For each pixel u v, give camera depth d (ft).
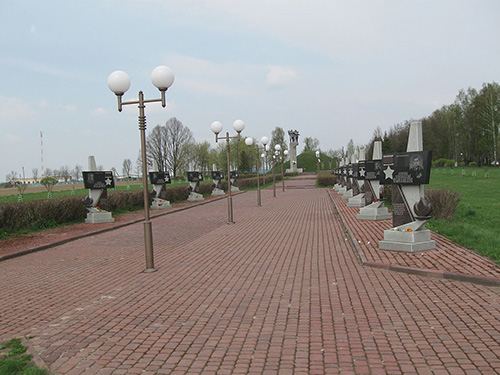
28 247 36.42
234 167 250.37
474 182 103.76
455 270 21.89
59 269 28.43
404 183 28.40
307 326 15.92
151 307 19.24
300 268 25.44
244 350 14.07
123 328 16.66
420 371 11.97
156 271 26.50
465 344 13.56
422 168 27.43
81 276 26.09
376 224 41.50
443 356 12.81
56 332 16.51
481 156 221.25
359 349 13.66
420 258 25.27
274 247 33.14
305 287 21.26
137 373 12.78
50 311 19.30
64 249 36.50
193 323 16.88
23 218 46.39
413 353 13.14
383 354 13.20
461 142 231.91
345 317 16.65
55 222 50.75
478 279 20.21
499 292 18.70
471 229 33.40
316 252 30.14
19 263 31.07
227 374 12.47
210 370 12.78
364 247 29.81
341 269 24.57
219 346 14.51
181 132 260.01
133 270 27.12
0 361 13.89
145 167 27.02
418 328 15.14
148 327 16.66
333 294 19.80
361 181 62.59
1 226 43.70
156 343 15.01
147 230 26.86
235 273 25.03
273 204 78.02
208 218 57.82
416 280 21.35
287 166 317.22
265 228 44.73
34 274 27.22
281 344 14.39
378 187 45.78
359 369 12.30
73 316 18.42
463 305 17.22
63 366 13.43
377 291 19.88
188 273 25.58
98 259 31.35
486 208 49.98
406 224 28.40
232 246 34.50
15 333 16.61
